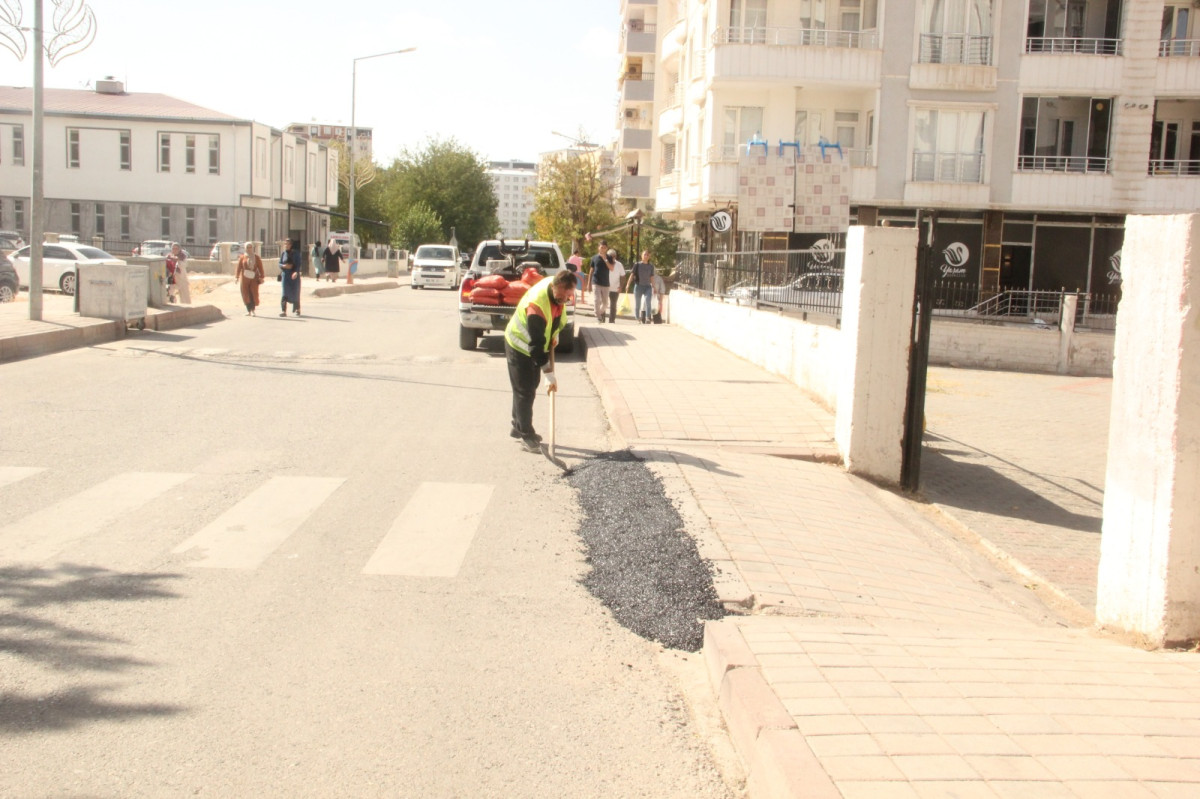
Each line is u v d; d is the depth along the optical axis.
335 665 4.80
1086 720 3.94
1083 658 4.89
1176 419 5.11
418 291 43.78
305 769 3.82
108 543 6.52
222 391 12.80
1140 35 31.52
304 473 8.60
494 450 9.77
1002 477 11.02
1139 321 5.42
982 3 31.50
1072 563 7.85
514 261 20.16
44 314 19.42
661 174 45.06
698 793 3.78
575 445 10.14
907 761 3.50
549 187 53.72
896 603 6.07
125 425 10.41
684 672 4.93
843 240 12.61
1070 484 10.86
